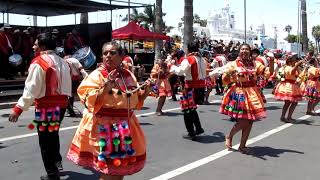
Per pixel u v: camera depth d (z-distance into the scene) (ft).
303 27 109.29
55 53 20.67
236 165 24.29
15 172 22.67
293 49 189.16
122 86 15.12
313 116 43.37
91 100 14.62
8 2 69.41
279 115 43.50
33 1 67.87
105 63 15.16
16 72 61.05
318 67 45.37
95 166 14.99
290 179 21.75
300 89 40.96
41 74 19.74
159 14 81.71
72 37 67.72
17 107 19.58
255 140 31.01
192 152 27.27
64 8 75.77
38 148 28.07
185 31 70.13
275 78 38.93
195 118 30.96
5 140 30.42
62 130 33.99
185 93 30.86
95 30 76.18
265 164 24.57
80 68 36.47
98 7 73.77
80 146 15.28
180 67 30.60
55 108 20.45
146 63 87.40
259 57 33.60
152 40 81.15
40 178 21.57
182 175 22.25
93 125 15.08
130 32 76.54
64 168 23.24
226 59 59.26
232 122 38.75
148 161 24.95
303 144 29.91
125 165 14.88
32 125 20.56
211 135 32.83
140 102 15.62
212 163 24.67
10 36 62.03
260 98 26.53
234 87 26.45
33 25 85.05
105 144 14.80
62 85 20.65
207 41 106.01
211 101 56.54
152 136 32.27
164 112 45.14
